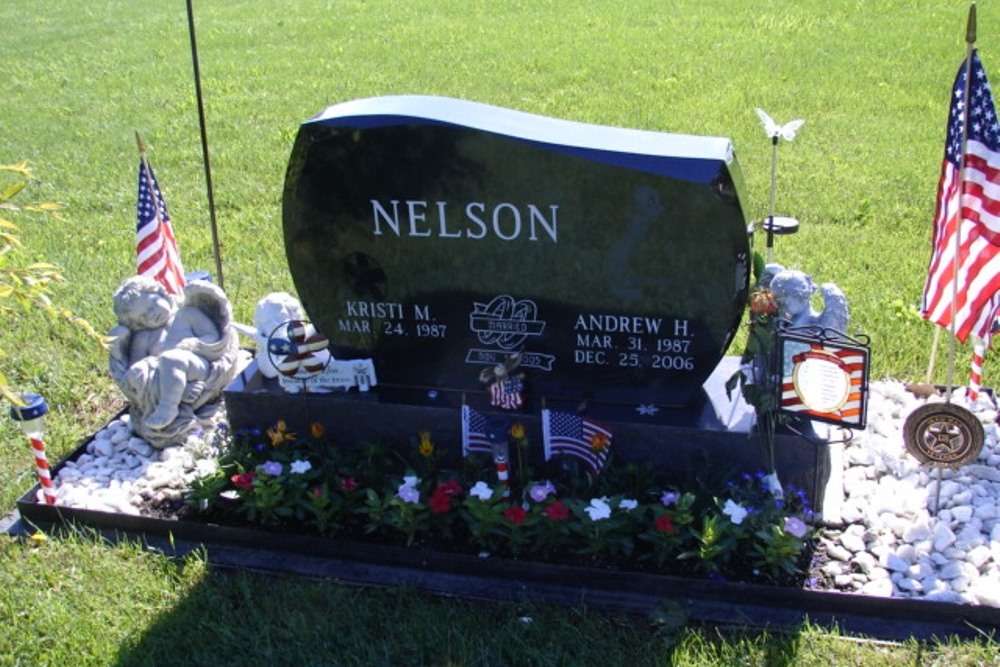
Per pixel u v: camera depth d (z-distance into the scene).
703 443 2.98
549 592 2.79
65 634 2.69
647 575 2.75
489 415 3.06
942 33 7.29
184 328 3.32
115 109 6.64
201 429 3.30
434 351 3.18
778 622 2.68
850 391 2.82
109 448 3.29
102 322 3.95
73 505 3.04
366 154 2.98
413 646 2.63
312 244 3.12
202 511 3.00
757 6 8.46
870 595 2.67
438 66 7.23
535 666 2.59
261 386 3.22
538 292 3.04
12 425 3.42
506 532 2.84
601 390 3.13
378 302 3.16
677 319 2.99
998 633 2.63
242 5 9.87
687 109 5.95
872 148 5.25
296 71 7.33
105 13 9.88
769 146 5.32
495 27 8.31
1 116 6.59
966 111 2.66
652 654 2.60
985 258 2.90
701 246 2.89
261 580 2.84
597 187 2.88
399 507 2.90
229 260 4.38
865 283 4.00
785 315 2.99
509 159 2.90
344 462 3.07
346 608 2.73
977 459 3.08
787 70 6.65
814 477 2.94
